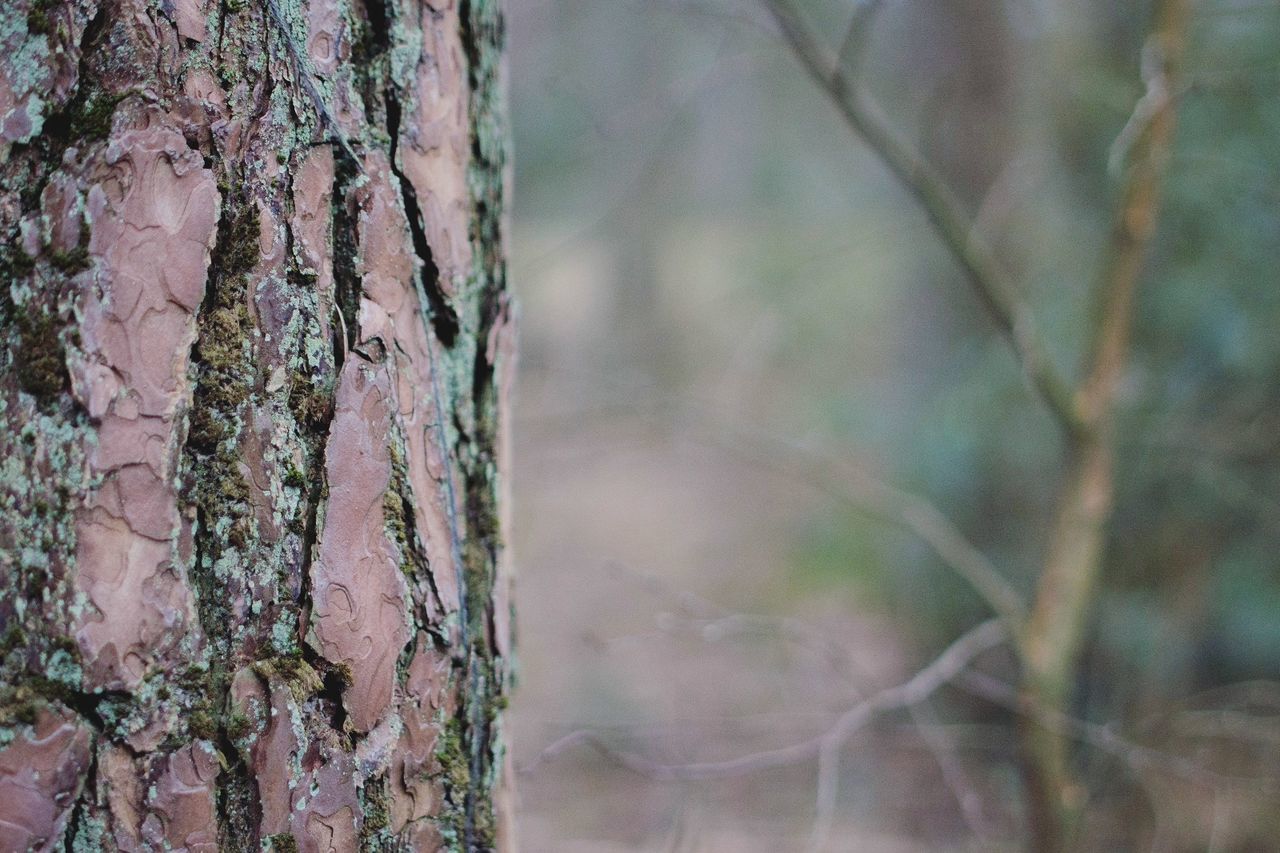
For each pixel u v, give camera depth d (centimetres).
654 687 500
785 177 796
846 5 495
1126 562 380
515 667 124
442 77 110
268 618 95
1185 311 374
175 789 90
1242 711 353
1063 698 277
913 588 498
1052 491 444
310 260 99
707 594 627
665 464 894
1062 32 436
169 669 90
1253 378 367
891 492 309
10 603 86
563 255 423
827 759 252
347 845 100
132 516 88
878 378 584
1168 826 331
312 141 100
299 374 98
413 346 106
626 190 405
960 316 509
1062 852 277
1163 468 372
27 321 88
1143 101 274
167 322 90
